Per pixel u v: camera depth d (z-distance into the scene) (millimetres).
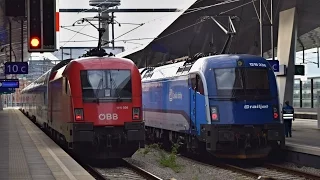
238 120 17656
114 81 17594
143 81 26984
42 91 29203
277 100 18125
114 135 17328
